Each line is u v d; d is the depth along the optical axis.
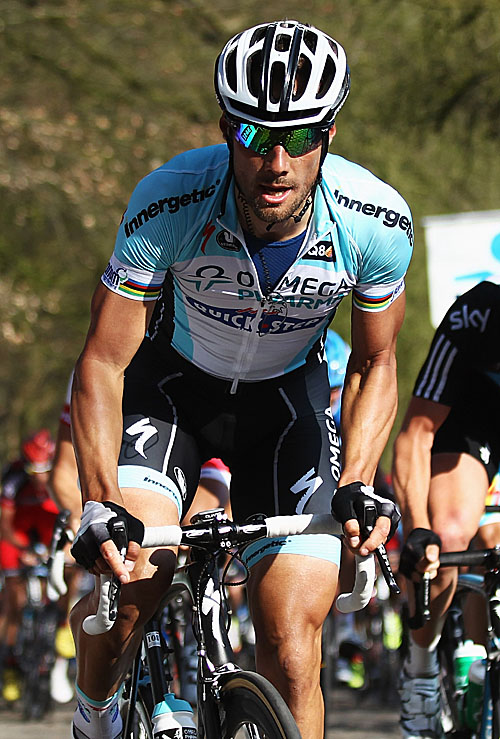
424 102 35.75
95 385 7.15
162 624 8.39
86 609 7.40
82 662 7.50
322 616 7.48
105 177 35.69
